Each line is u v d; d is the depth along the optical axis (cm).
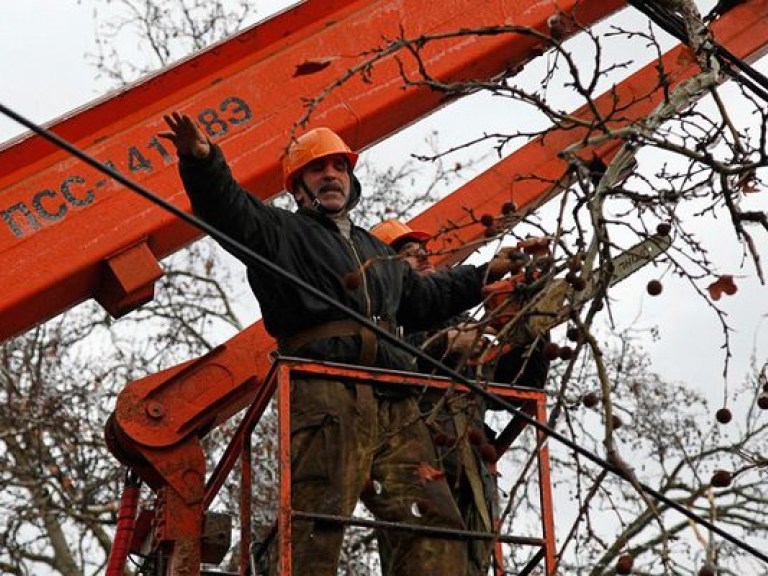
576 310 707
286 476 826
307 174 933
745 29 1145
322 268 880
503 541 859
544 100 757
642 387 1324
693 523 649
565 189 759
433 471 795
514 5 1070
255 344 1030
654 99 1113
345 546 1348
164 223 976
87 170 978
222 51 1027
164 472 991
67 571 1736
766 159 734
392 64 1043
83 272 962
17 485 1706
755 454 769
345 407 852
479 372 780
